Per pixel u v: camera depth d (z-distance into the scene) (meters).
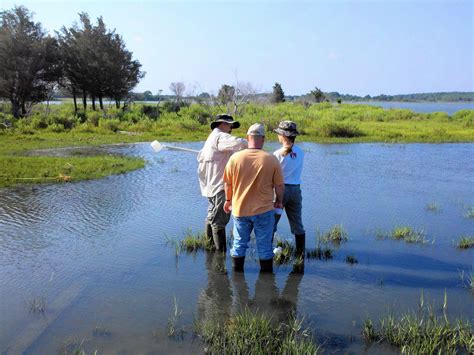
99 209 8.76
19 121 26.88
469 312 4.70
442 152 19.47
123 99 42.94
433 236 7.32
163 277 5.53
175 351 3.92
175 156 17.11
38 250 6.44
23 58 31.98
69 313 4.59
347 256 6.32
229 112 34.59
